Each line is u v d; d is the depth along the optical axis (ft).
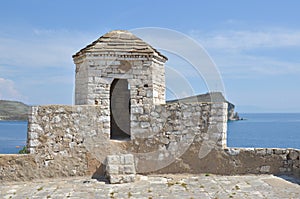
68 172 39.93
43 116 39.60
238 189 35.40
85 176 40.27
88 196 33.35
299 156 40.37
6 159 38.40
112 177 37.70
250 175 40.98
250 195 33.37
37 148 39.24
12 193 34.50
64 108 40.11
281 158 40.98
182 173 41.50
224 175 41.11
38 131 39.37
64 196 33.37
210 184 37.37
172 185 37.11
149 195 33.63
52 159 39.60
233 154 41.32
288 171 40.86
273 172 41.11
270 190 34.94
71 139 40.19
